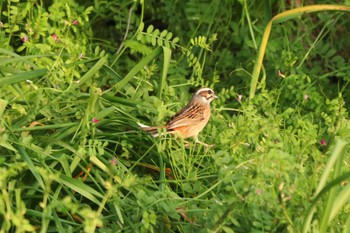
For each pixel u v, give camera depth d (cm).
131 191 1144
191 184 1213
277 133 1208
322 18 1666
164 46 1380
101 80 1484
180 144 1227
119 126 1266
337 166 1016
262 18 1678
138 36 1395
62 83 1305
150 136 1248
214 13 1641
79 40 1518
